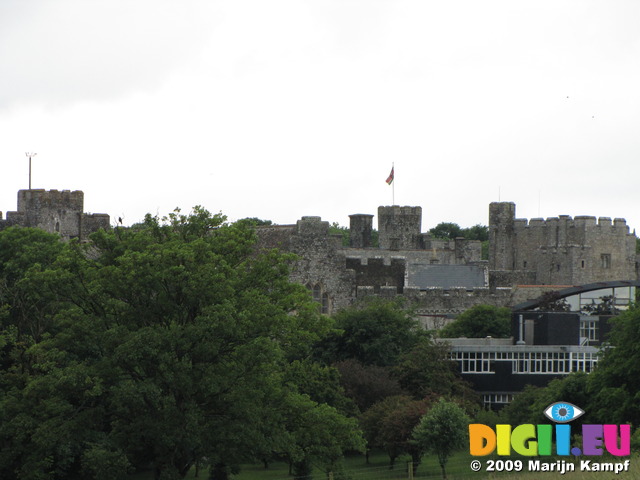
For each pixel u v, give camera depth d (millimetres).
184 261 108312
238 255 115750
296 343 111750
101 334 108438
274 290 114562
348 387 145625
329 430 110875
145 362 105750
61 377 105250
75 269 112250
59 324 116250
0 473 109375
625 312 137250
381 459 137125
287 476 122812
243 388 106000
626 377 126125
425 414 127062
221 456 105625
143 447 109188
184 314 110438
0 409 109125
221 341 106688
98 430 110188
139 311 110500
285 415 109875
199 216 120000
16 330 124000
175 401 106938
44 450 106250
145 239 116000
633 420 121562
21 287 120250
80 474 110688
